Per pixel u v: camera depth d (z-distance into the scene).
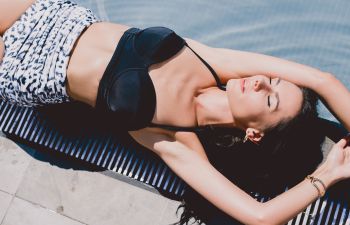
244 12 3.60
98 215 3.28
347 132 3.06
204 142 3.05
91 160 3.41
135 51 2.72
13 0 3.00
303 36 3.48
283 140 2.81
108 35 2.85
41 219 3.33
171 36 2.74
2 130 3.57
